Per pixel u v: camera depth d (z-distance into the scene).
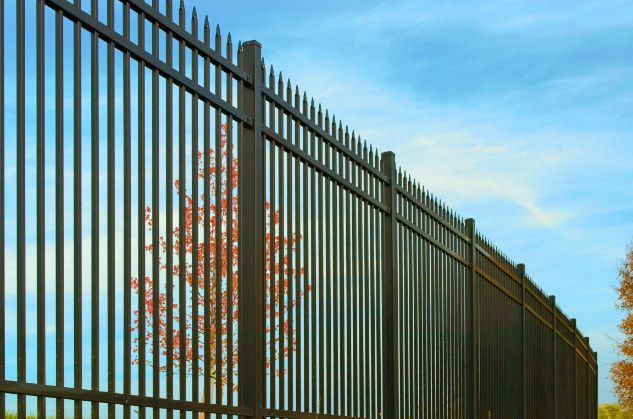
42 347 3.20
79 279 3.40
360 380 6.17
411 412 7.07
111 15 3.69
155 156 3.93
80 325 3.39
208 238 4.35
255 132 4.87
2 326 3.04
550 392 13.75
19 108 3.17
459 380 8.44
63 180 3.35
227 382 4.59
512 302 11.16
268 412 4.84
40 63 3.27
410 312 7.19
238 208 4.79
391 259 6.82
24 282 3.14
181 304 4.11
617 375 21.78
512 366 10.91
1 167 3.07
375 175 6.64
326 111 5.81
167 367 3.96
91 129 3.54
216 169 4.52
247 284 4.77
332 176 5.82
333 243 5.84
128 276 3.70
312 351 5.44
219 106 4.53
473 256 8.99
